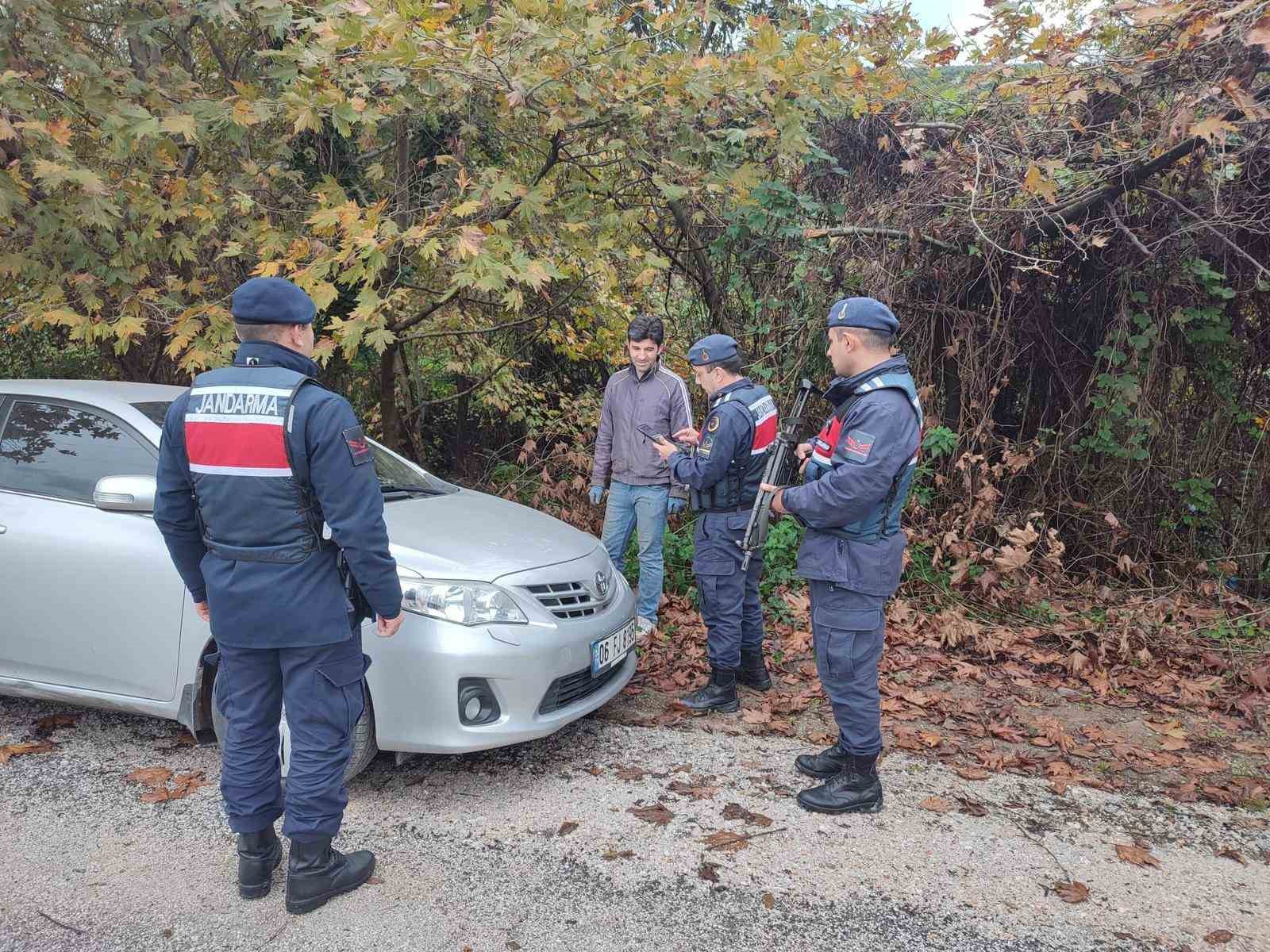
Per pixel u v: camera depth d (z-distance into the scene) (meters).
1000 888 2.62
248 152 5.44
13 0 4.36
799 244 5.79
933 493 5.72
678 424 4.63
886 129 5.62
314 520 2.33
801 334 5.88
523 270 4.26
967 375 5.64
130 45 5.44
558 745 3.56
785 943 2.34
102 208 4.38
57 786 3.07
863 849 2.82
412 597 2.95
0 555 3.35
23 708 3.71
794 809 3.07
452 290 4.88
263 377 2.31
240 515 2.30
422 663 2.90
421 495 3.79
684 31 4.97
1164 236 5.08
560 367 8.29
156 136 4.39
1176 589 5.50
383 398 6.88
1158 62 4.51
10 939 2.27
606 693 3.43
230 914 2.42
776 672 4.44
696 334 6.47
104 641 3.21
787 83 4.79
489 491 7.30
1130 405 5.59
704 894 2.55
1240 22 4.02
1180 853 2.84
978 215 5.22
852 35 5.47
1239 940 2.39
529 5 4.07
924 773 3.39
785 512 3.00
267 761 2.48
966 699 4.14
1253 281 5.27
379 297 4.84
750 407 3.69
